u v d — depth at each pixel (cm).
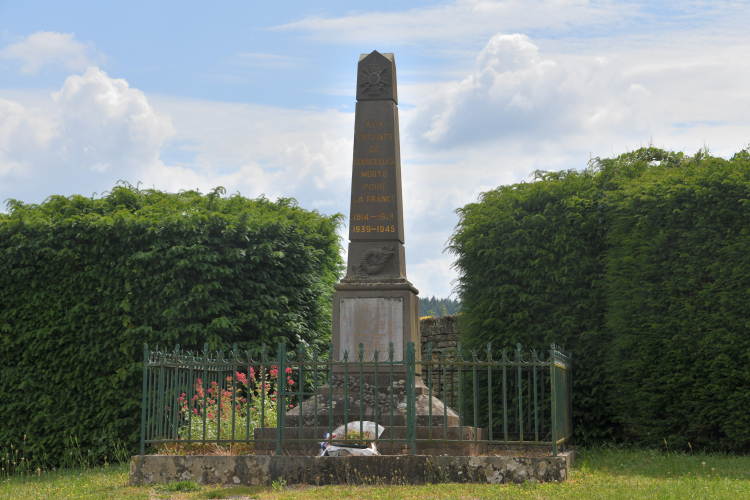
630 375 1155
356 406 936
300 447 859
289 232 1452
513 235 1288
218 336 1267
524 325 1265
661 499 664
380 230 1018
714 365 1052
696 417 1065
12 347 1270
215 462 822
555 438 811
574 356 1240
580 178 1339
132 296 1296
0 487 966
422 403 933
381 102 1041
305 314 1436
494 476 794
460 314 1378
